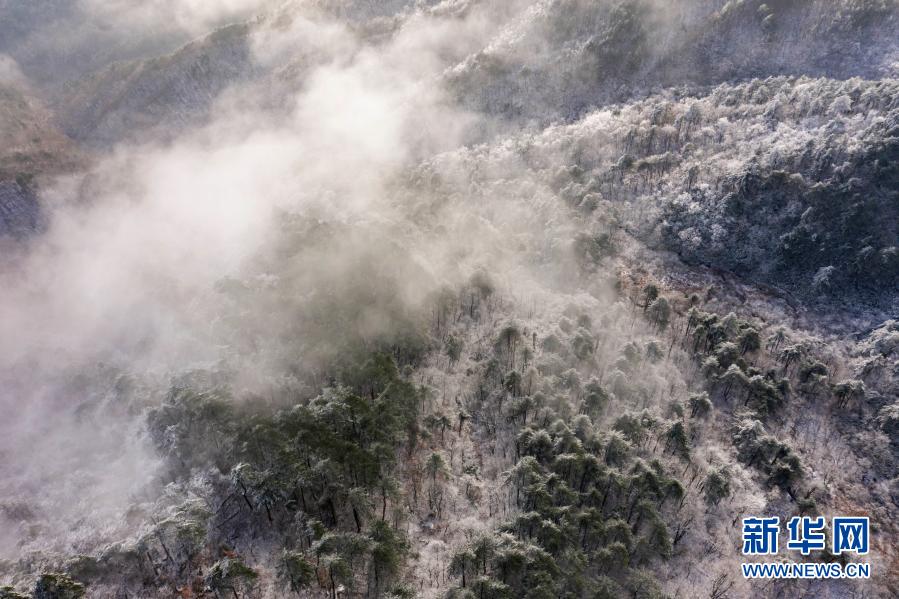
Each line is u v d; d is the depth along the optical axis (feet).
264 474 187.83
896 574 216.13
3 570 188.85
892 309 318.65
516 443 232.32
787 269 350.23
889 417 265.13
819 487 243.40
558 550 183.21
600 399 246.47
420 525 201.16
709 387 282.77
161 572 177.27
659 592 181.37
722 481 221.25
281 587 170.71
